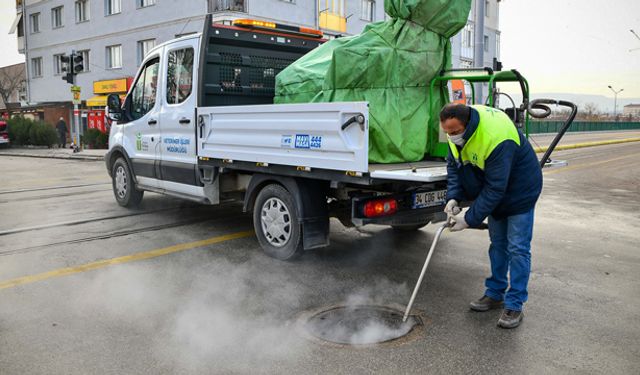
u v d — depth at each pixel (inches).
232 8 821.9
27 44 1352.1
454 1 196.7
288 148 195.2
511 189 145.9
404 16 192.4
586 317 154.6
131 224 281.1
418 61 196.1
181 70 260.1
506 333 143.8
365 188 192.2
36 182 465.4
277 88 241.6
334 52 192.2
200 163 245.6
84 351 133.0
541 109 169.6
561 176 510.0
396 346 136.2
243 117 215.3
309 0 917.2
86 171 569.6
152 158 289.0
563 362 127.1
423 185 191.3
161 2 958.4
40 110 1355.8
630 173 534.0
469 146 140.3
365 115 164.9
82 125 1192.8
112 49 1109.7
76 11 1178.0
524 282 148.4
